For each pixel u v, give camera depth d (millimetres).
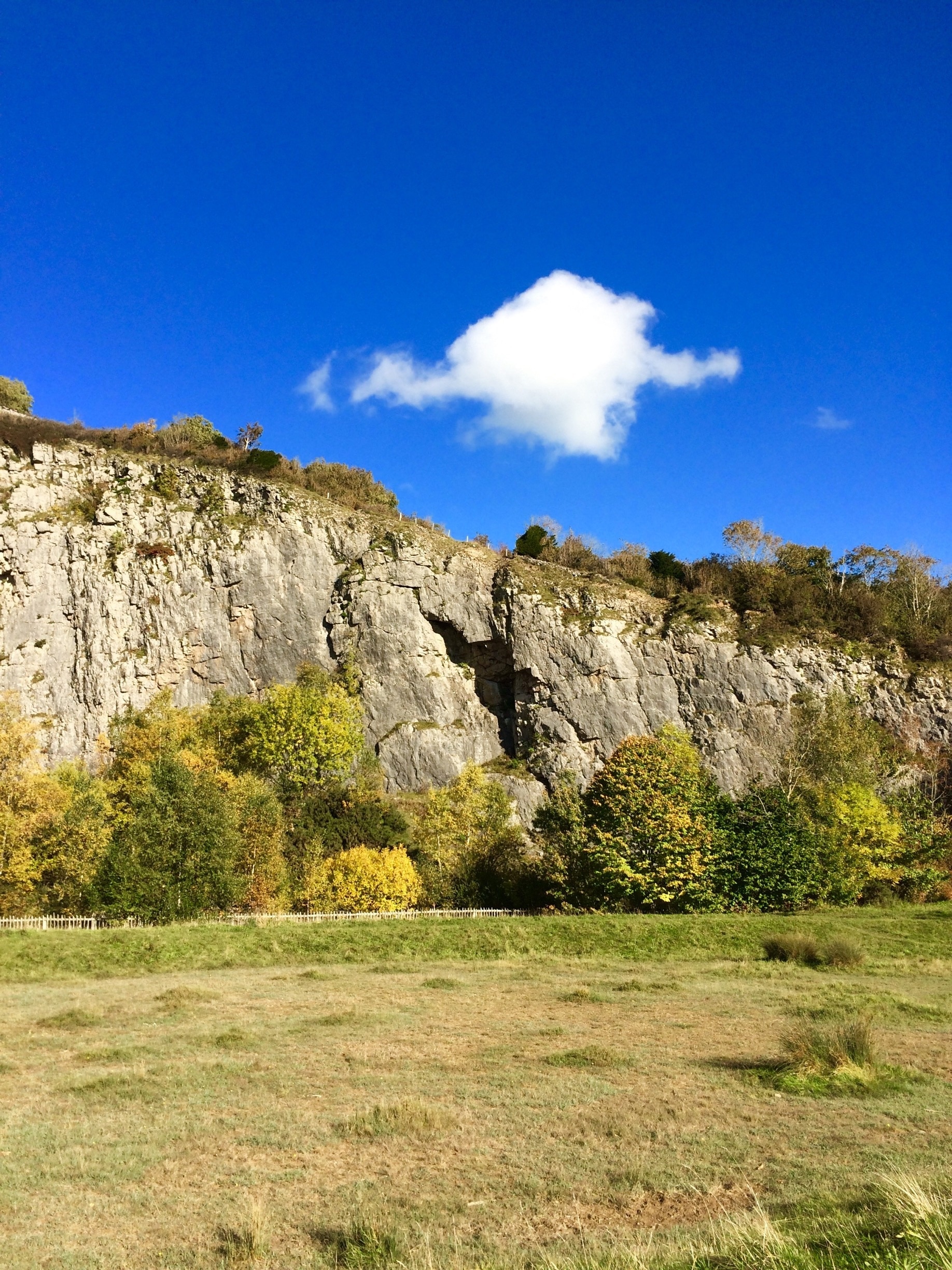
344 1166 10273
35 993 23344
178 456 74438
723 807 42062
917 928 35156
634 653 69562
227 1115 12242
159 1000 21562
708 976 26078
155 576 66438
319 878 39906
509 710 70125
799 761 52031
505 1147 10859
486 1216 8727
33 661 61500
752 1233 7031
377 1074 14336
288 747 54344
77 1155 10617
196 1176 9984
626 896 38562
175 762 39875
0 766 39531
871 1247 6621
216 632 66375
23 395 97812
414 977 25719
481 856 42031
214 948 30125
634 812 39656
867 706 67312
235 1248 7895
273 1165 10297
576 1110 12312
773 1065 14797
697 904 38688
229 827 38094
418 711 66312
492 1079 14039
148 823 36625
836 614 75125
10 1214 8906
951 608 78312
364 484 84875
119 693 62719
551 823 41938
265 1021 18891
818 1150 10484
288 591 68562
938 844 47688
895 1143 10633
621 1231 8180
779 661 68812
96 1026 18484
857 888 42750
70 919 34625
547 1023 18750
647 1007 20609
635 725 67125
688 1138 11070
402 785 63188
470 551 75625
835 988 22984
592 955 30953
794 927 34375
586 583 74250
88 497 69062
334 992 22953
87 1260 7797
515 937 32656
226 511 70500
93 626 63844
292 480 76438
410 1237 8156
